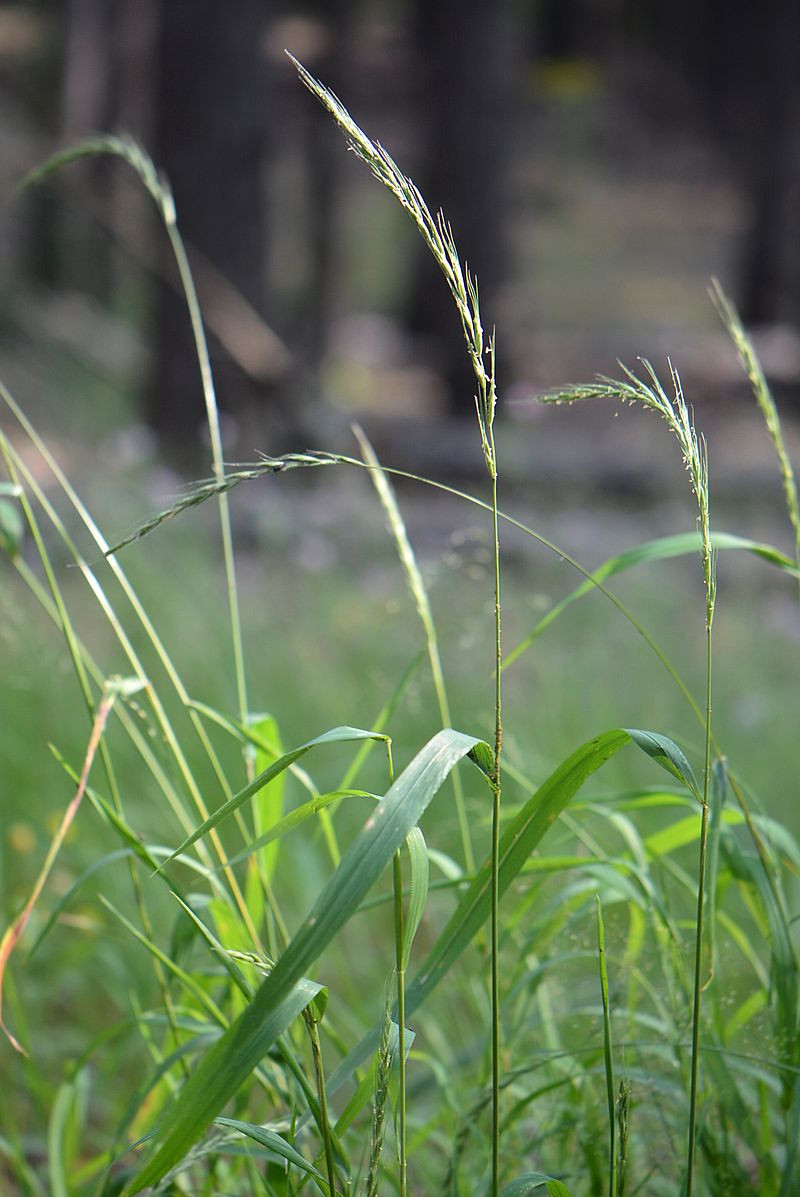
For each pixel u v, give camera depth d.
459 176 12.21
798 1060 1.52
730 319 1.64
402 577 5.58
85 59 15.20
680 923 1.78
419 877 1.16
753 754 3.96
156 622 4.59
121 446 6.59
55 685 3.33
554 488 8.09
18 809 3.26
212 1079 1.11
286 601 5.54
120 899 2.81
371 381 14.48
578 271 20.62
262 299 9.20
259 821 1.64
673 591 5.85
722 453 10.40
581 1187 1.68
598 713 4.06
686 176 26.00
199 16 8.80
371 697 3.93
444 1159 1.92
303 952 1.06
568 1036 1.81
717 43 27.34
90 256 12.98
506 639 5.03
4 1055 2.39
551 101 26.86
